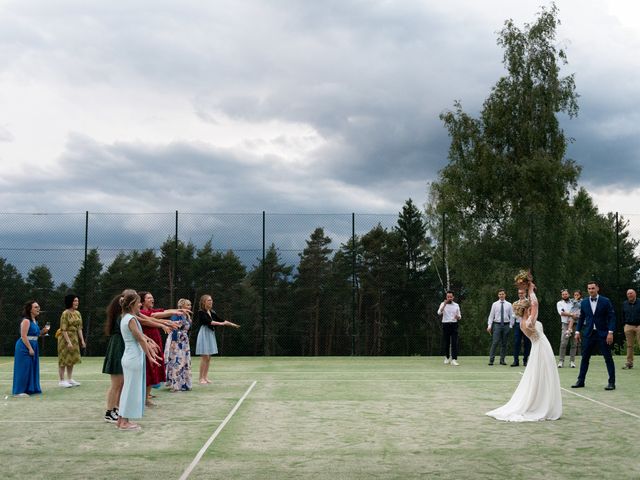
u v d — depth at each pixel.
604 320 12.85
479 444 7.75
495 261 32.06
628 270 25.66
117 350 9.20
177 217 24.08
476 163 34.78
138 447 7.59
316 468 6.59
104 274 23.97
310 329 29.69
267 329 25.50
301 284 29.78
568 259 32.84
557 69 34.81
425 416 9.77
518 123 35.31
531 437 8.18
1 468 6.61
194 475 6.31
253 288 25.64
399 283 31.58
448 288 34.19
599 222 34.31
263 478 6.21
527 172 33.12
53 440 8.00
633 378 14.91
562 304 17.98
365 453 7.27
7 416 9.82
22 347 12.26
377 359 22.23
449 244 34.19
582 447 7.60
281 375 16.19
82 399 11.69
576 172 33.44
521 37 35.56
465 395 12.16
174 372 12.67
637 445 7.71
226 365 19.75
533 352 9.68
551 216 32.53
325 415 9.86
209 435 8.30
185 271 24.64
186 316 12.91
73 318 13.68
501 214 34.91
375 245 30.69
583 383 13.05
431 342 30.92
